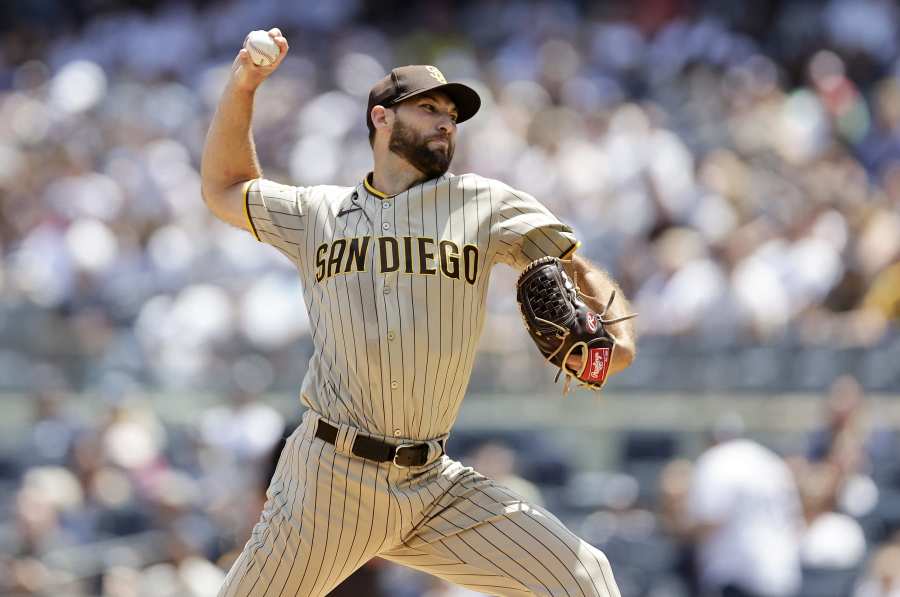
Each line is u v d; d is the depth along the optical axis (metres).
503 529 14.36
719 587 28.61
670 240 40.81
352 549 14.30
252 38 14.62
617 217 44.75
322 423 14.23
